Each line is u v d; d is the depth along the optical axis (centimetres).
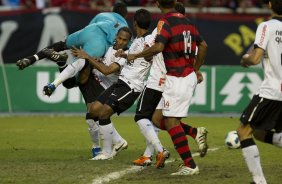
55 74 5419
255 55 2272
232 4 6600
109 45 3209
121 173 2664
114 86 3012
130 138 4012
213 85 5441
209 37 5750
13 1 6800
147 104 2825
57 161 3045
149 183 2445
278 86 2302
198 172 2623
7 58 5700
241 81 5441
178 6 2947
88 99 3219
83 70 3197
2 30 5700
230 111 5466
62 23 5691
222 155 3269
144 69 2961
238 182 2477
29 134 4212
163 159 2738
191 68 2595
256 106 2312
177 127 2592
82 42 3228
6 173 2662
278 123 2400
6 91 5453
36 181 2488
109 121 3080
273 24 2316
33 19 5700
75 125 4725
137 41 2897
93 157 3186
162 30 2530
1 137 4059
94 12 5684
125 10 3347
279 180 2548
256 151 2330
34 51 5719
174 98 2553
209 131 4400
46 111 5462
